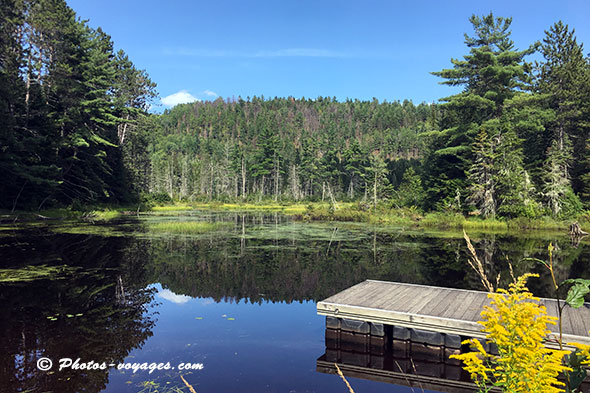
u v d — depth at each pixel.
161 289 9.60
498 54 39.66
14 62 27.69
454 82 40.00
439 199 37.78
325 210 39.00
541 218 29.23
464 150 36.41
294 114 195.62
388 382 5.07
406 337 6.25
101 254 14.27
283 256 14.54
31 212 28.77
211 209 57.69
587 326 5.69
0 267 11.68
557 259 14.56
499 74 35.34
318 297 9.08
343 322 6.64
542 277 11.41
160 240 18.62
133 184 47.84
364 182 92.00
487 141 32.66
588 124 35.44
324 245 17.88
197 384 4.80
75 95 33.28
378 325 6.38
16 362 5.35
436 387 4.97
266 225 28.66
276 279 10.81
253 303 8.54
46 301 8.36
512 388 2.47
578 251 16.62
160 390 4.60
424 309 6.51
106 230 22.12
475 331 5.73
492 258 14.54
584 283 2.23
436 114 72.69
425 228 27.45
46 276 10.67
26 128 29.14
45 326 6.84
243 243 18.16
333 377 5.15
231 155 103.44
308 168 96.94
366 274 11.50
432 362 5.85
